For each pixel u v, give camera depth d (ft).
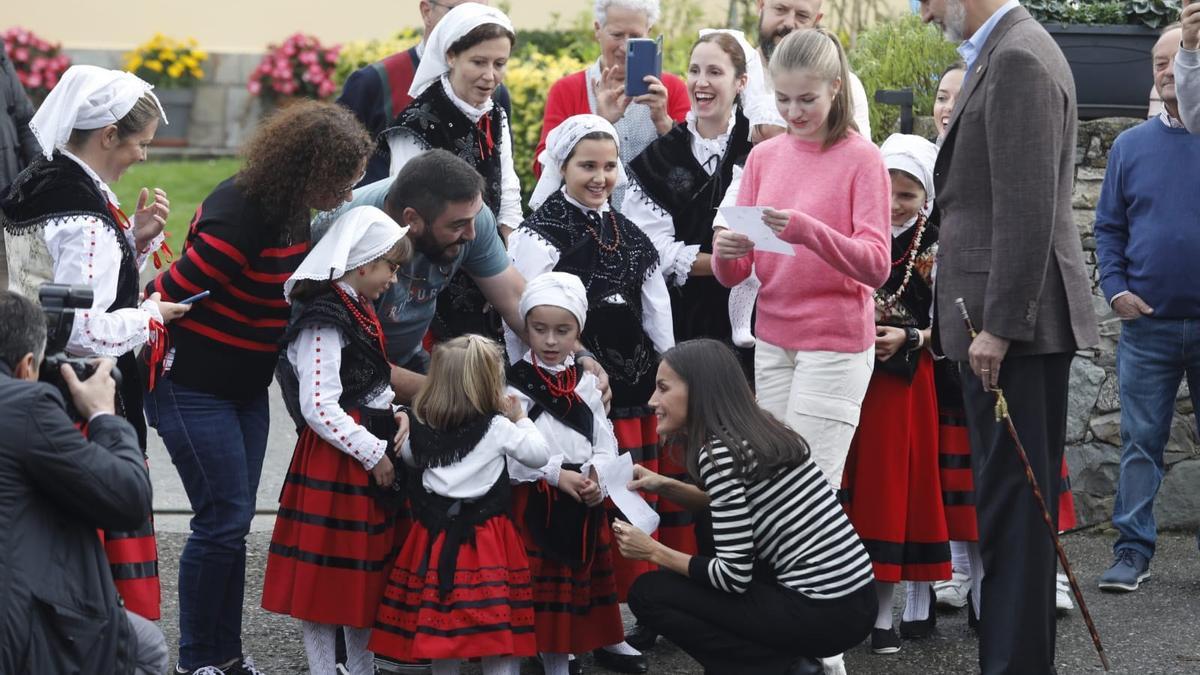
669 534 19.51
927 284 19.88
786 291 18.21
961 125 17.19
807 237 17.04
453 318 19.31
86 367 14.28
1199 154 21.86
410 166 17.33
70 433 13.12
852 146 17.90
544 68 35.04
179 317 16.58
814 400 18.04
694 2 40.06
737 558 16.26
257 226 16.70
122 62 47.26
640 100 21.48
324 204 16.65
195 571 17.25
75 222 15.49
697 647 16.72
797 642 16.35
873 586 16.72
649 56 21.48
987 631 17.24
